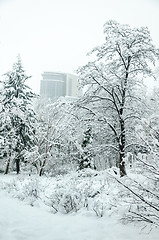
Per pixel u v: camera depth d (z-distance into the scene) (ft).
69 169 68.13
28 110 69.41
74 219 18.01
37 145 69.41
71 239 13.71
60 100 60.39
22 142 68.23
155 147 13.66
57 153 68.85
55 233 14.60
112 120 48.01
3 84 72.02
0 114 63.57
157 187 14.25
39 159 66.13
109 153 50.83
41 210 21.18
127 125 46.47
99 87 45.68
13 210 19.90
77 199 21.45
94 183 29.40
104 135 49.70
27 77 73.10
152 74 42.80
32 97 75.31
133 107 45.83
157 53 43.62
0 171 76.95
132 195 14.79
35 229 15.15
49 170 68.64
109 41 43.62
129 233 14.60
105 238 14.01
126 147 43.68
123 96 46.83
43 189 28.73
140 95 46.70
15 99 66.74
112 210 18.94
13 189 29.60
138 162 14.38
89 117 49.21
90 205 21.08
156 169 13.51
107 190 23.95
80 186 24.99
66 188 23.20
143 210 14.96
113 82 43.14
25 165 75.72
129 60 46.16
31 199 23.63
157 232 14.30
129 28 46.03
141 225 15.62
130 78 45.78
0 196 26.27
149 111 41.78
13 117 65.62
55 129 68.23
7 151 63.00
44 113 77.15
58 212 20.77
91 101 47.26
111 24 45.83
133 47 43.70
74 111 48.47
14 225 15.71
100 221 17.29
